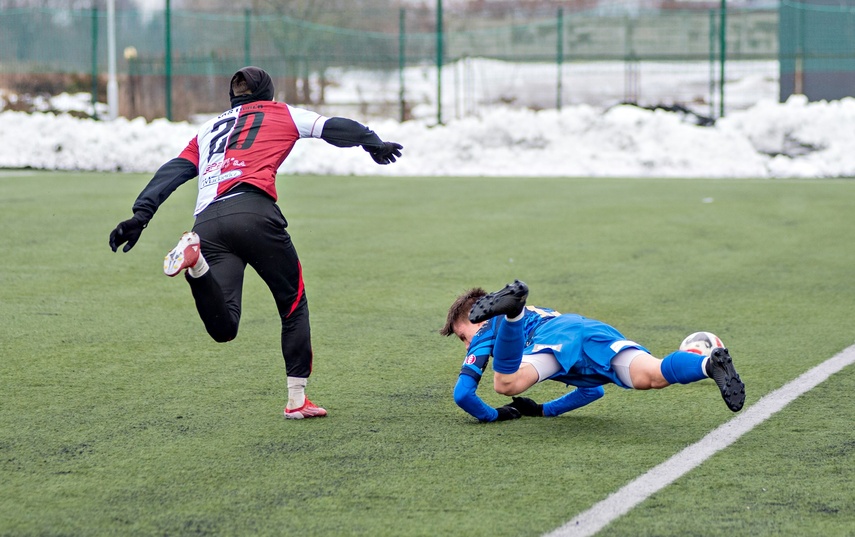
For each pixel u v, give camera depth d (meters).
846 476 9.81
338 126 11.48
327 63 79.56
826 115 52.69
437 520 8.77
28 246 26.17
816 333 16.72
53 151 54.44
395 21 89.00
